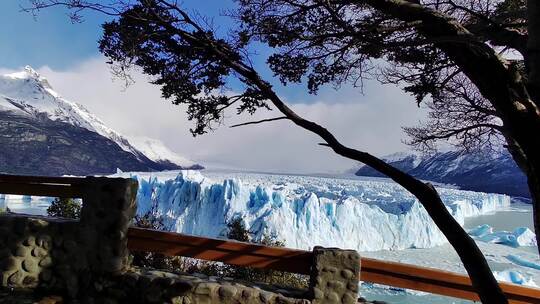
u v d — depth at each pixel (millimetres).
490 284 3203
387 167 3570
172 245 5281
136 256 7941
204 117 4352
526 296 4719
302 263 4977
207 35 4055
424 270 4773
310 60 4594
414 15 3211
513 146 4172
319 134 3816
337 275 4746
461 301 20906
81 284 5301
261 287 5070
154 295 5020
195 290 4938
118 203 5348
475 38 2836
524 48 3219
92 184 5422
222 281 5168
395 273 4801
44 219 5543
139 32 3951
